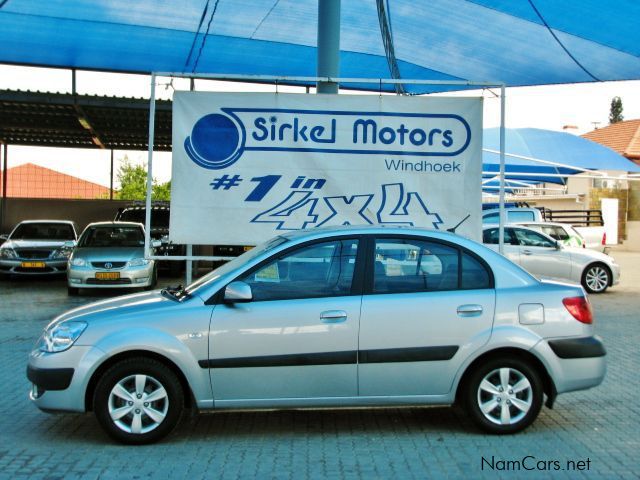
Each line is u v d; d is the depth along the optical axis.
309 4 11.12
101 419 5.18
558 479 4.59
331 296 5.33
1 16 11.73
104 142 22.88
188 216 8.55
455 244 5.54
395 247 5.50
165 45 13.37
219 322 5.20
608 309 13.14
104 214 24.70
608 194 33.59
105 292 15.41
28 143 23.53
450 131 8.66
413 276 5.45
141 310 5.30
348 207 8.63
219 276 5.55
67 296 14.65
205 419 5.96
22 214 24.34
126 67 15.06
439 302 5.34
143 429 5.20
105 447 5.21
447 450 5.14
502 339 5.29
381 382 5.27
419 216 8.66
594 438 5.44
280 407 5.25
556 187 36.09
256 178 8.59
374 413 6.16
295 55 14.07
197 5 11.23
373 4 11.20
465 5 10.89
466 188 8.67
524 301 5.39
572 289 5.53
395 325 5.27
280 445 5.29
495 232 16.17
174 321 5.19
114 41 13.13
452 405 5.68
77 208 24.62
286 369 5.21
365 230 5.56
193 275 17.97
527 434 5.53
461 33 12.20
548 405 5.46
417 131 8.65
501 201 8.55
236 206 8.59
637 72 13.41
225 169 8.59
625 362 8.29
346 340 5.23
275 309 5.24
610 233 26.34
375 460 4.94
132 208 19.66
